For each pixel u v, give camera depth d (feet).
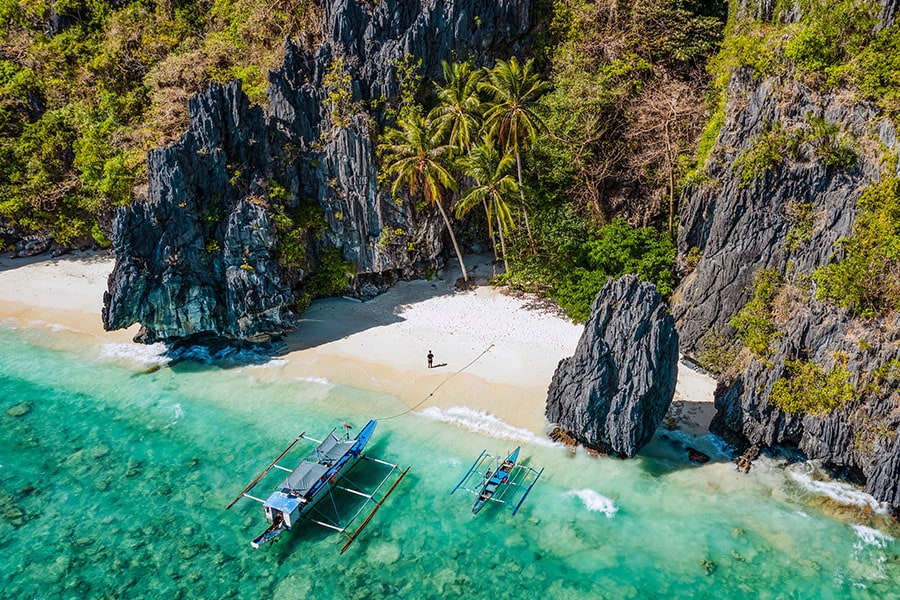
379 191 192.24
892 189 125.08
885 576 108.68
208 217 171.01
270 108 189.47
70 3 241.96
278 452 141.49
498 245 208.74
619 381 128.47
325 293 197.06
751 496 125.39
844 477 126.72
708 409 147.43
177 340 181.68
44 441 147.23
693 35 198.49
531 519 122.42
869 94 130.72
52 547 119.85
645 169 186.91
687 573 110.63
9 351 182.09
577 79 194.90
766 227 144.46
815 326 129.80
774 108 142.41
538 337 174.19
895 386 117.80
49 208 225.97
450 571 112.88
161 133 200.13
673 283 171.53
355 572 113.29
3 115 226.38
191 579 112.68
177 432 149.18
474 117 181.47
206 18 244.22
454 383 157.79
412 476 133.39
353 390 159.22
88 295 210.59
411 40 188.96
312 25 204.23
